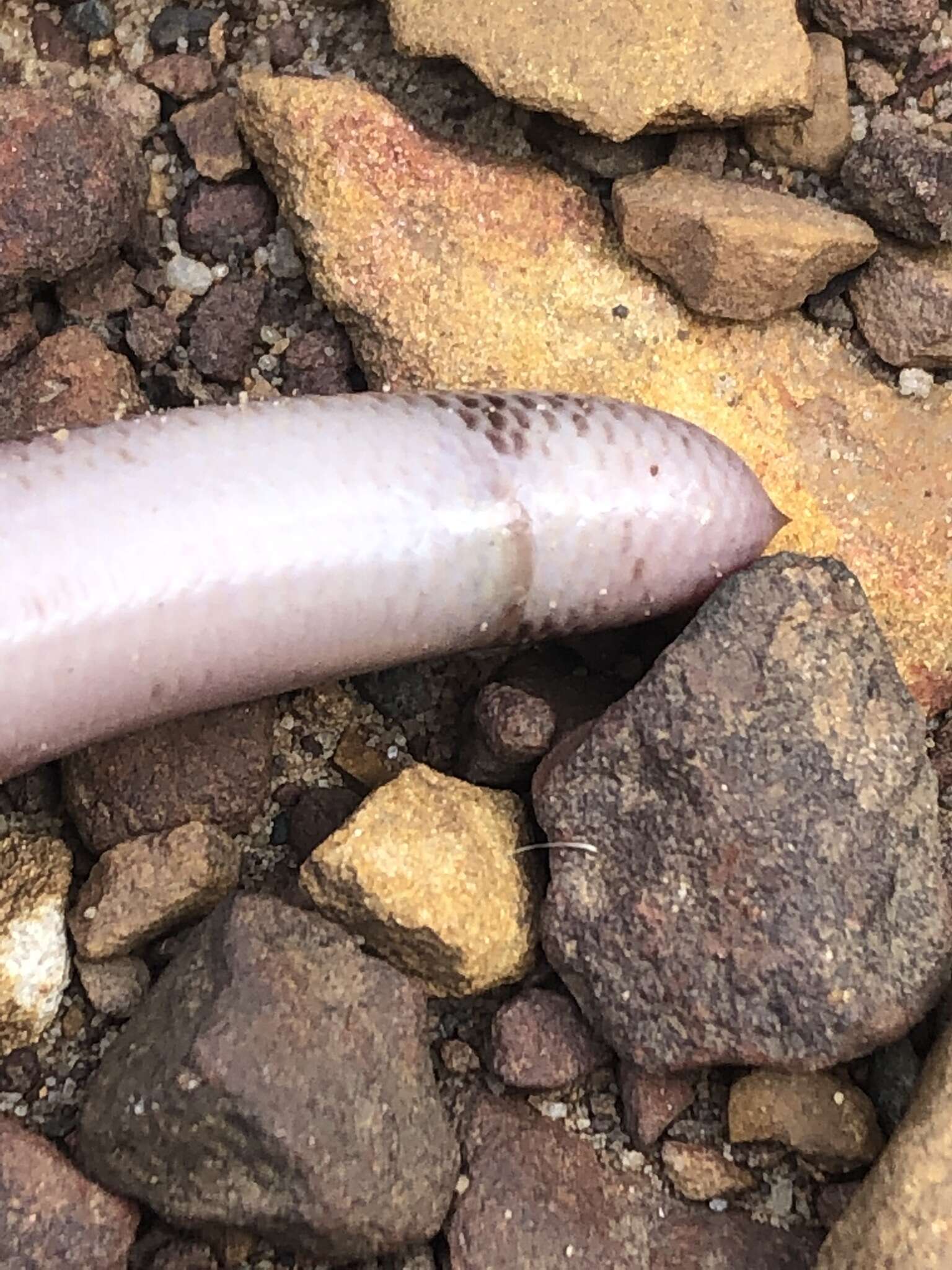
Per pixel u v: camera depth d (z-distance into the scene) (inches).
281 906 4.3
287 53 5.2
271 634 4.3
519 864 4.6
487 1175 4.4
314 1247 4.2
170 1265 4.3
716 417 5.1
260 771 4.8
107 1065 4.2
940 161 4.9
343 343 5.1
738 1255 4.4
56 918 4.5
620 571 4.7
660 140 5.1
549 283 5.0
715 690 4.4
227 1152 4.1
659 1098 4.5
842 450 5.1
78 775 4.6
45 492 4.1
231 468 4.3
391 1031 4.3
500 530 4.5
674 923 4.3
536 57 4.8
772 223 4.8
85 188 4.7
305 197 4.9
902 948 4.3
